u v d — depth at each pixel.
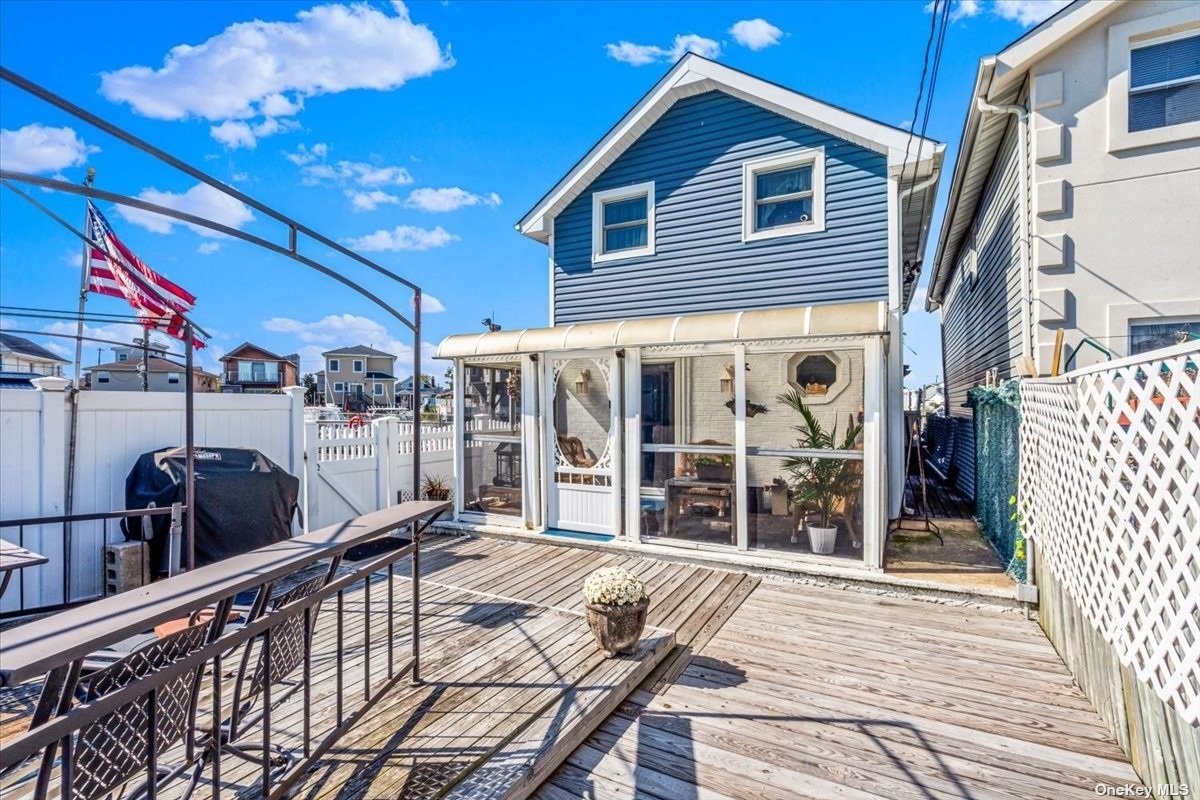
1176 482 2.43
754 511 6.14
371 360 51.28
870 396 5.58
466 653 3.96
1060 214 6.04
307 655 2.50
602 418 7.12
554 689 3.45
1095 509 3.32
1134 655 2.85
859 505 5.72
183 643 2.00
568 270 9.67
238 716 2.48
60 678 1.46
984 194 8.86
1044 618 4.60
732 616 4.95
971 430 9.65
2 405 4.89
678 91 8.62
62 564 5.18
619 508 6.91
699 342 6.14
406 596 5.24
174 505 4.71
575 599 5.22
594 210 9.42
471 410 8.10
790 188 8.12
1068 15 5.87
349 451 7.99
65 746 1.46
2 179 1.86
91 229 7.12
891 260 7.38
